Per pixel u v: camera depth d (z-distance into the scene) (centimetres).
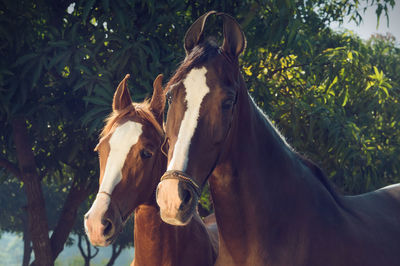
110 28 660
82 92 696
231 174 257
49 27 653
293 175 278
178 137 229
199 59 237
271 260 260
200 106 229
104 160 333
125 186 329
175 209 217
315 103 762
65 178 1005
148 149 338
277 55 821
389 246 284
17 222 2433
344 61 738
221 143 234
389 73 1352
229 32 246
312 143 794
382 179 898
